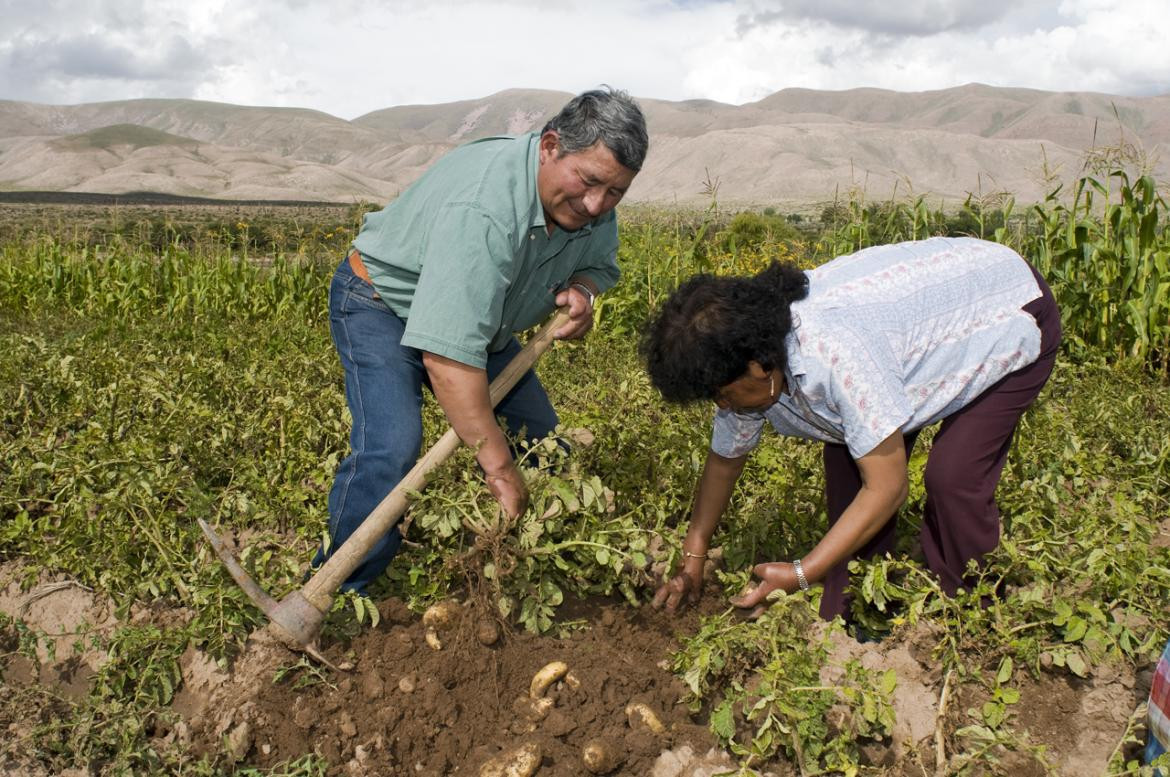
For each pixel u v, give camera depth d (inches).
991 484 113.3
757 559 143.4
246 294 450.3
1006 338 105.3
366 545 109.4
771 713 94.7
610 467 153.9
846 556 106.0
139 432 168.7
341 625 117.9
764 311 94.8
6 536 139.9
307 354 254.1
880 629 121.1
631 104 104.4
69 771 100.3
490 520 121.7
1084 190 290.4
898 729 107.9
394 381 118.0
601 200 108.4
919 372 103.8
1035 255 300.7
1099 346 283.4
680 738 107.3
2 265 502.9
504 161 107.8
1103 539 125.5
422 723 108.0
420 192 113.7
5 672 118.5
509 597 122.7
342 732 106.3
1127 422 196.2
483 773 100.0
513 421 142.6
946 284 103.8
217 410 193.9
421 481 110.8
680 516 157.8
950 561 117.4
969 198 306.5
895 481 101.1
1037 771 101.8
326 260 440.1
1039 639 115.3
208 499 134.2
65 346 243.6
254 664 113.3
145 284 469.1
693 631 126.5
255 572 122.9
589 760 101.3
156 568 129.1
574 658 118.1
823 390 99.8
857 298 101.1
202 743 103.7
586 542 119.6
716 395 101.4
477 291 104.6
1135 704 110.7
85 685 116.5
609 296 333.7
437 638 117.3
